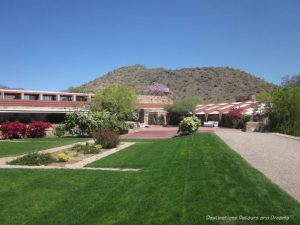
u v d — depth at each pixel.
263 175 10.52
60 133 35.19
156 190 9.63
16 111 41.25
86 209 8.71
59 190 10.66
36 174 12.95
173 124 69.62
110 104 49.12
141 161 15.31
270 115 35.78
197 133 30.86
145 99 76.88
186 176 10.96
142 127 57.75
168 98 82.81
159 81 146.38
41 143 26.17
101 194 9.90
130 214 7.96
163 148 20.03
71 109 45.59
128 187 10.38
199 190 9.12
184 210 7.73
